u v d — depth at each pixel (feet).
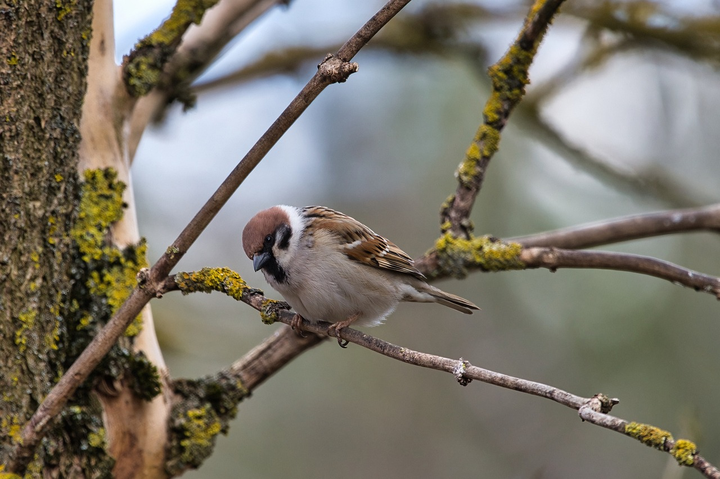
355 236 23.67
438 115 41.50
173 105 25.94
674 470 22.36
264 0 26.55
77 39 17.53
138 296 15.90
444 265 22.21
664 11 34.09
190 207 42.68
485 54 36.37
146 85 20.52
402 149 42.50
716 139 42.04
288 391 41.47
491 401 42.22
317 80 14.24
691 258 38.32
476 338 41.96
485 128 22.12
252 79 36.65
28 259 16.56
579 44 35.96
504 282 41.68
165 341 35.22
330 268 23.15
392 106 42.32
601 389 38.04
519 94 21.84
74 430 17.54
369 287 23.45
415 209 42.83
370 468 40.27
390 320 43.86
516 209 39.19
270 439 39.83
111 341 15.83
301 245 23.27
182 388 20.30
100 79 19.81
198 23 21.39
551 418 41.57
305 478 39.14
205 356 36.35
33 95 16.71
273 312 16.47
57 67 17.13
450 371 14.23
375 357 42.83
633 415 36.86
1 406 15.96
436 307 43.65
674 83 42.73
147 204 41.75
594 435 40.83
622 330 38.24
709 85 42.29
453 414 42.06
